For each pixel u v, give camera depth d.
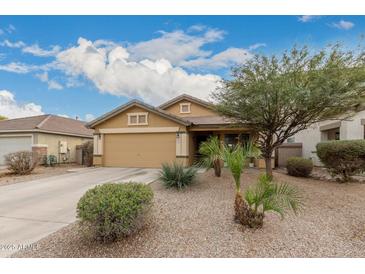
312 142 17.66
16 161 13.52
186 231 4.89
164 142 15.95
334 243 4.47
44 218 6.09
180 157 15.46
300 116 8.67
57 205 7.30
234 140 16.75
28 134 18.59
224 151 5.62
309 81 7.71
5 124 20.09
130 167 16.36
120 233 4.43
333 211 6.29
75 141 22.27
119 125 16.75
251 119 9.34
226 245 4.34
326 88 7.18
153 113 16.11
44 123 19.81
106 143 17.03
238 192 5.20
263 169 14.51
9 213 6.53
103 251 4.27
